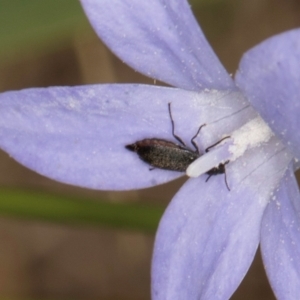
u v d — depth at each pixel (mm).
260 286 97
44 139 71
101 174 72
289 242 71
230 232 73
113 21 70
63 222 82
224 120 74
